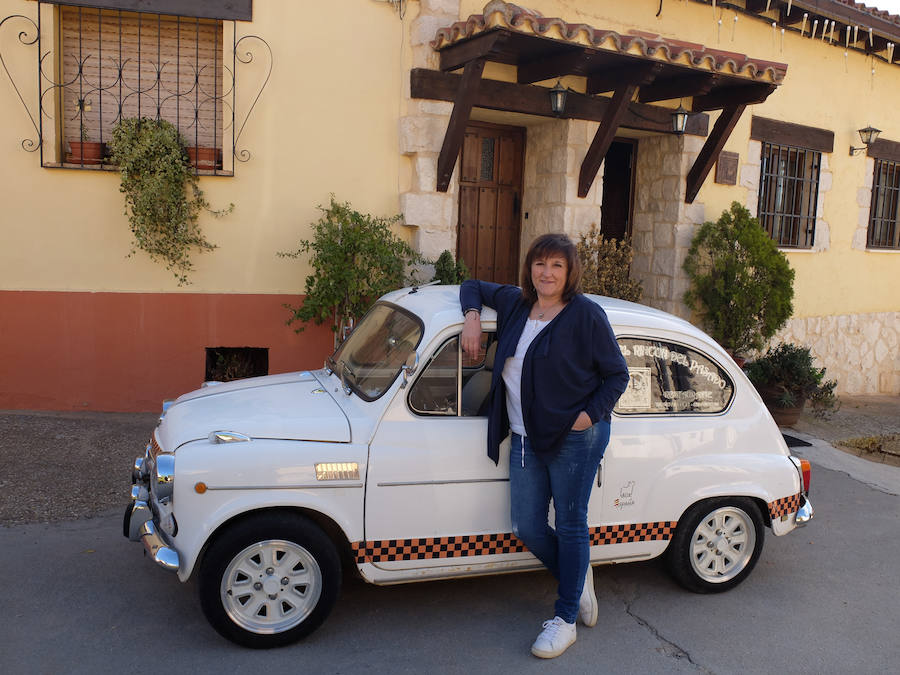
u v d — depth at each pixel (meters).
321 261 6.69
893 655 3.72
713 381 4.14
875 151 11.23
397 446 3.52
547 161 8.44
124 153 6.49
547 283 3.42
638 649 3.65
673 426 3.98
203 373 7.10
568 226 8.23
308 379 4.36
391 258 6.74
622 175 9.62
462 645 3.59
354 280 6.67
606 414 3.40
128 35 6.82
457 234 8.60
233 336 7.12
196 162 6.84
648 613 4.03
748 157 9.64
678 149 8.96
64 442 5.95
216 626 3.35
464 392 3.68
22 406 6.76
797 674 3.51
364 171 7.29
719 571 4.25
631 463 3.86
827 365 11.21
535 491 3.51
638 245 9.59
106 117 6.88
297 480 3.35
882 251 11.65
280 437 3.44
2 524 4.55
